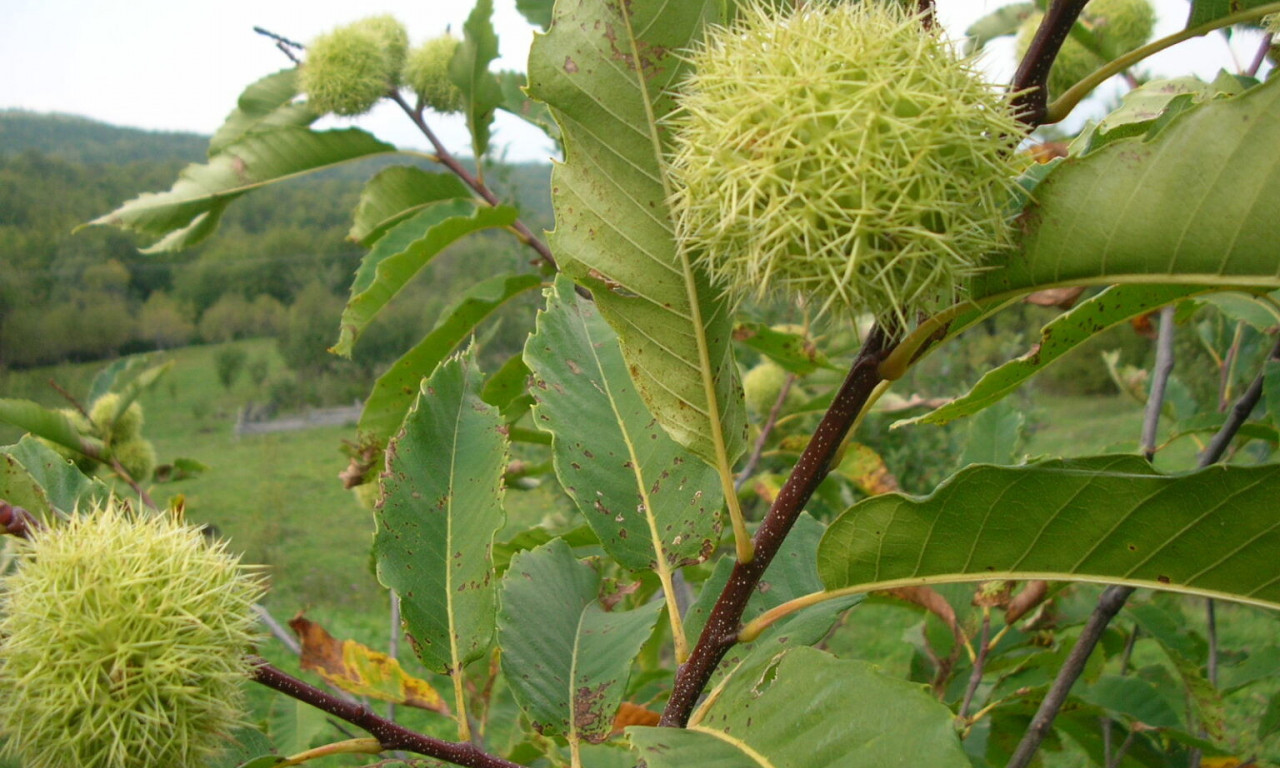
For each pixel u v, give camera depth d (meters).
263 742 1.69
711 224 1.21
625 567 1.78
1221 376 3.52
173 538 1.48
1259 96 1.04
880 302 1.15
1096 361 17.16
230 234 34.59
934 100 1.08
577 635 1.89
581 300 2.07
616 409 1.91
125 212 3.28
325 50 3.39
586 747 2.28
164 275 32.16
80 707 1.33
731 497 1.40
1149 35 2.72
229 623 1.43
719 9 1.33
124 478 3.32
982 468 1.22
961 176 1.11
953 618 2.69
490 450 1.88
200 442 23.16
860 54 1.12
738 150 1.14
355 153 3.49
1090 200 1.14
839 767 1.05
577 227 1.40
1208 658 3.31
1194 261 1.12
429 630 1.76
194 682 1.37
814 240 1.11
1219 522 1.17
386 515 1.84
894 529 1.32
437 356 3.08
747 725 1.17
